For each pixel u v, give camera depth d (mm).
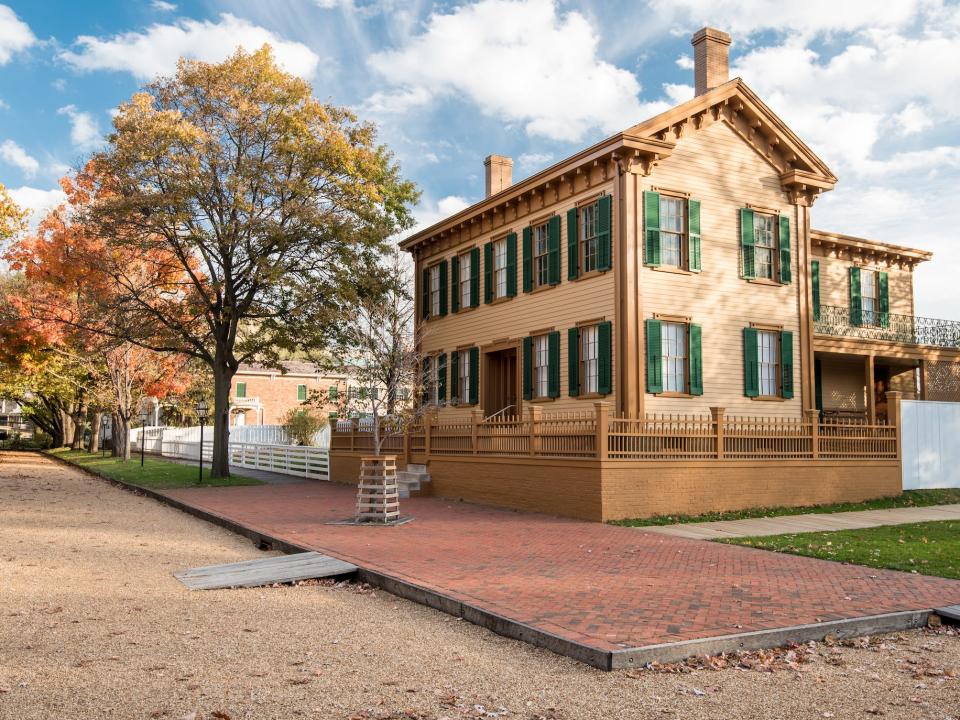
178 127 22375
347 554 11102
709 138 20312
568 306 20391
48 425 61750
